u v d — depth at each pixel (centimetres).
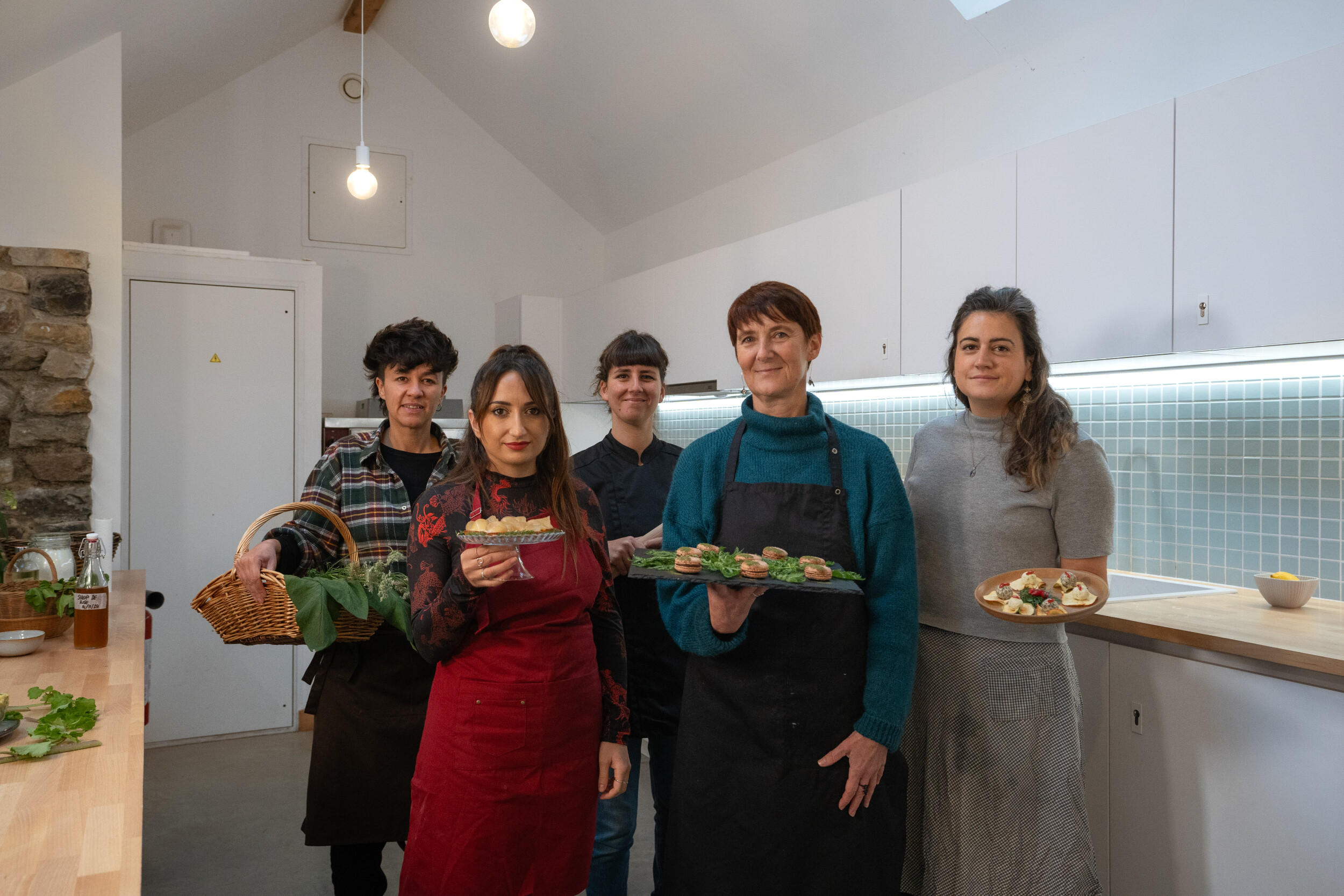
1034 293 237
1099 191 221
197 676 388
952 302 259
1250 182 189
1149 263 209
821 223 308
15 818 100
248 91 452
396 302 487
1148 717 190
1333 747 159
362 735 181
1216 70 230
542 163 506
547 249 527
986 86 293
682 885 148
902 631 145
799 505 150
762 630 146
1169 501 250
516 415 145
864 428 350
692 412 435
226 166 446
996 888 164
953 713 170
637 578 195
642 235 495
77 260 317
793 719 144
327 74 470
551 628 145
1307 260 179
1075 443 166
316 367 406
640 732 200
